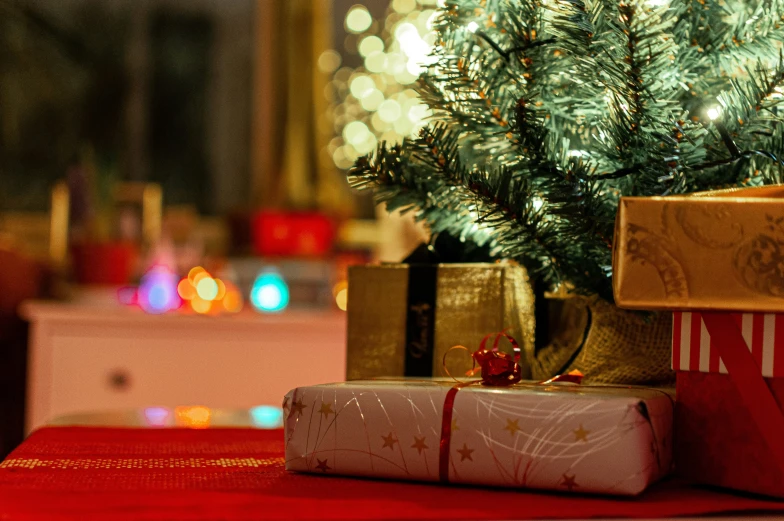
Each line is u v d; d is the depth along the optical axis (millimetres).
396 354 1384
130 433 1451
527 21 1323
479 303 1364
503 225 1327
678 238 1144
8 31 3697
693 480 1192
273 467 1268
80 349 2699
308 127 3766
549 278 1359
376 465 1206
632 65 1250
